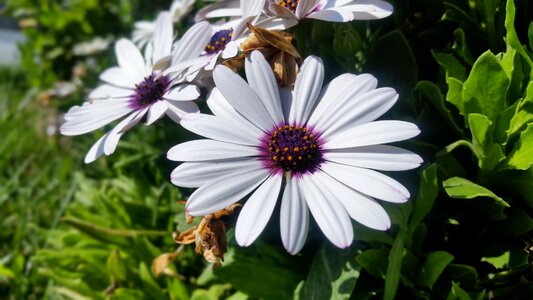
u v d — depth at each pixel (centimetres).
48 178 32
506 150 14
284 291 16
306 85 13
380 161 12
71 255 21
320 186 12
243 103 13
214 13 16
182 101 14
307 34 15
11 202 30
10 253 26
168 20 17
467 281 14
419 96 15
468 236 15
